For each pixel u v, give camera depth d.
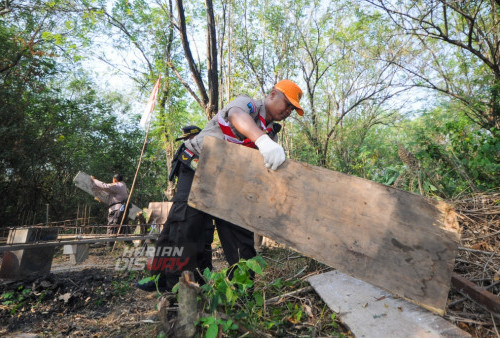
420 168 4.70
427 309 1.72
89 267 4.05
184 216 2.24
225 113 2.33
